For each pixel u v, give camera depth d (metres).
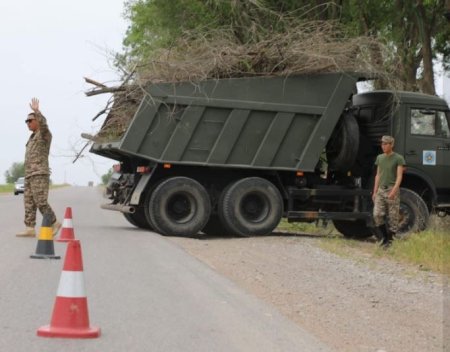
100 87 22.38
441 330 10.41
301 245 20.34
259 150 22.02
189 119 21.48
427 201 23.25
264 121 22.06
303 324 10.56
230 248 19.12
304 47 22.28
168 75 21.48
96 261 15.41
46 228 15.45
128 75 22.02
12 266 14.24
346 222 25.11
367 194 22.95
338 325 10.59
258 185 22.08
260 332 9.76
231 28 24.91
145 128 21.28
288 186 22.88
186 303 11.38
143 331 9.51
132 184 22.64
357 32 32.00
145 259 15.99
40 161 19.14
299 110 22.16
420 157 22.88
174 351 8.62
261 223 22.19
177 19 33.62
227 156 21.80
